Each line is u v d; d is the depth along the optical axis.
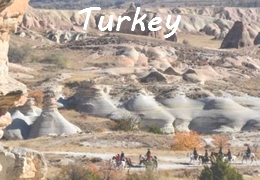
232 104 151.25
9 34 26.78
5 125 28.70
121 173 74.62
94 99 146.38
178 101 153.38
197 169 81.94
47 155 88.00
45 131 115.75
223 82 197.38
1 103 27.30
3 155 29.02
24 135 117.38
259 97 171.75
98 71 199.00
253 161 92.12
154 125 142.88
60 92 157.25
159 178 75.38
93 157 86.50
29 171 29.34
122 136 105.25
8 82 27.12
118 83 173.50
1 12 25.27
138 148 100.19
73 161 82.81
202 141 110.75
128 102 150.12
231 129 143.12
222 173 69.44
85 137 104.31
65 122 118.62
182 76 189.00
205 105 152.50
